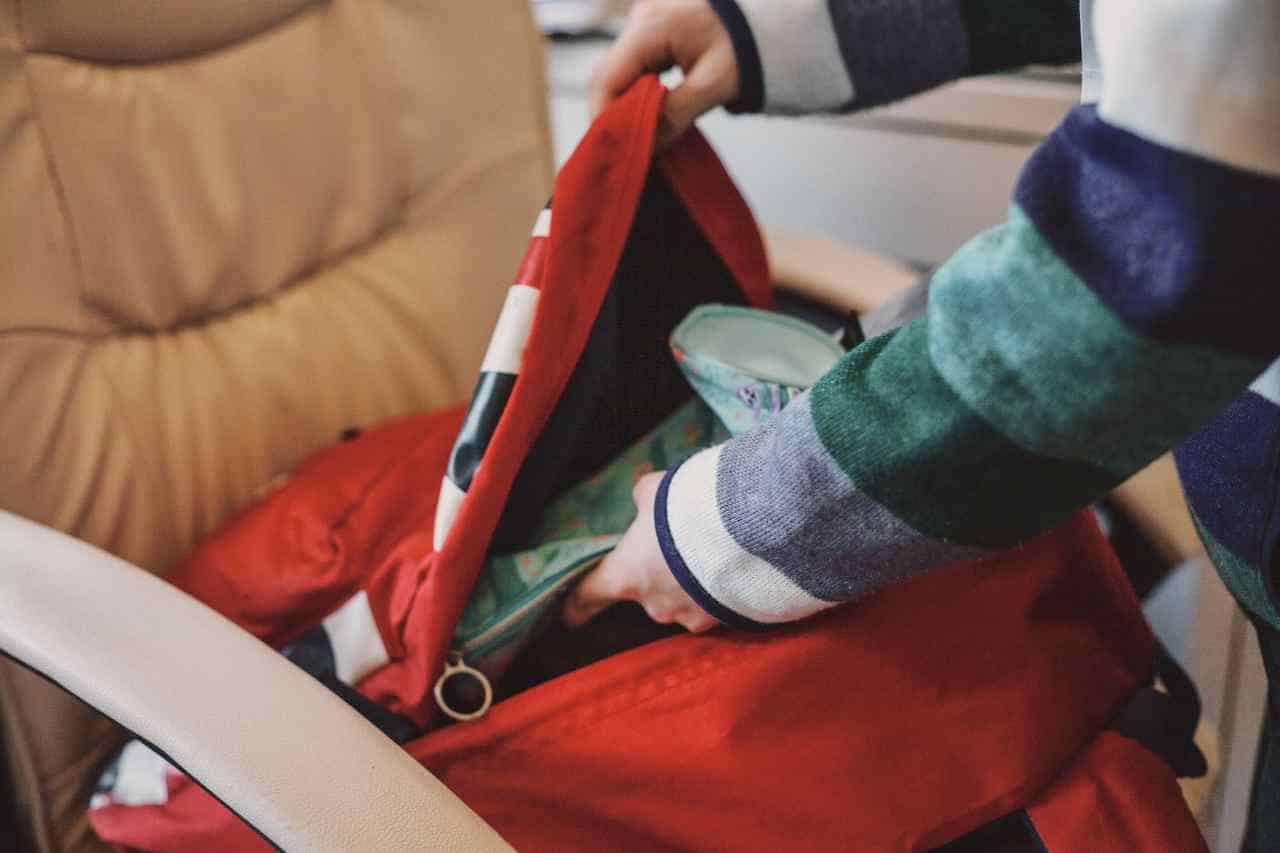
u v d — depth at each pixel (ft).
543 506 1.79
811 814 1.49
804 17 1.79
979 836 1.61
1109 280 1.00
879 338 1.25
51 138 2.02
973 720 1.55
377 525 2.03
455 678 1.62
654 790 1.49
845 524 1.24
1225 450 1.26
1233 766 2.32
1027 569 1.64
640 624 1.73
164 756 1.34
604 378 1.77
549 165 2.67
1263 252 0.95
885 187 3.04
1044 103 2.63
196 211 2.25
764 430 1.34
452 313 2.65
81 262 2.10
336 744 1.32
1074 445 1.08
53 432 2.09
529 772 1.52
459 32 2.47
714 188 1.95
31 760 2.13
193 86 2.20
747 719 1.47
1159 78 0.98
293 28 2.34
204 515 2.35
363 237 2.56
